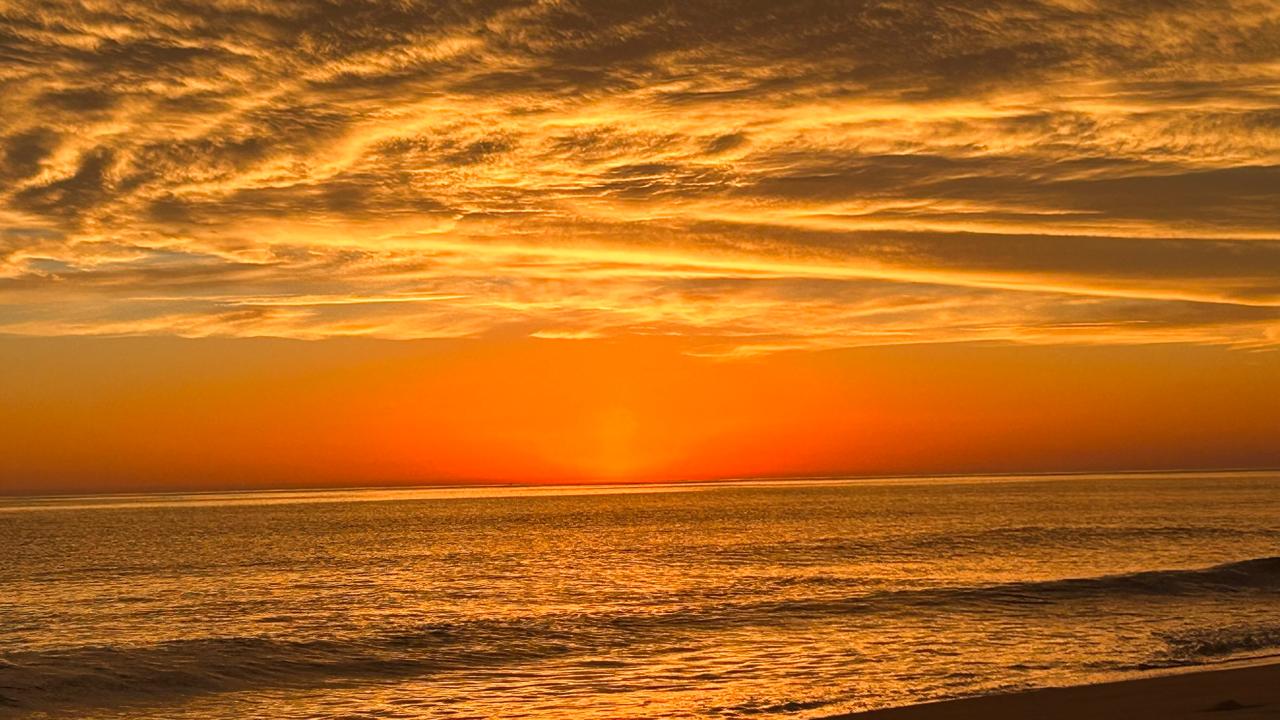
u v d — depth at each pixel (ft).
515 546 257.14
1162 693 64.13
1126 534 260.62
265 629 115.24
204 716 70.33
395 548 256.52
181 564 211.61
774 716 66.08
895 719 59.31
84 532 351.87
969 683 75.51
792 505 540.93
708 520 390.21
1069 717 57.62
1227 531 270.05
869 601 125.29
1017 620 108.06
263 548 261.24
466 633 103.71
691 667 85.40
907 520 352.69
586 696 74.74
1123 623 104.73
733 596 137.39
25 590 163.73
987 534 267.39
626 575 173.99
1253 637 93.81
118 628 121.19
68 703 73.56
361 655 91.86
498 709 71.10
